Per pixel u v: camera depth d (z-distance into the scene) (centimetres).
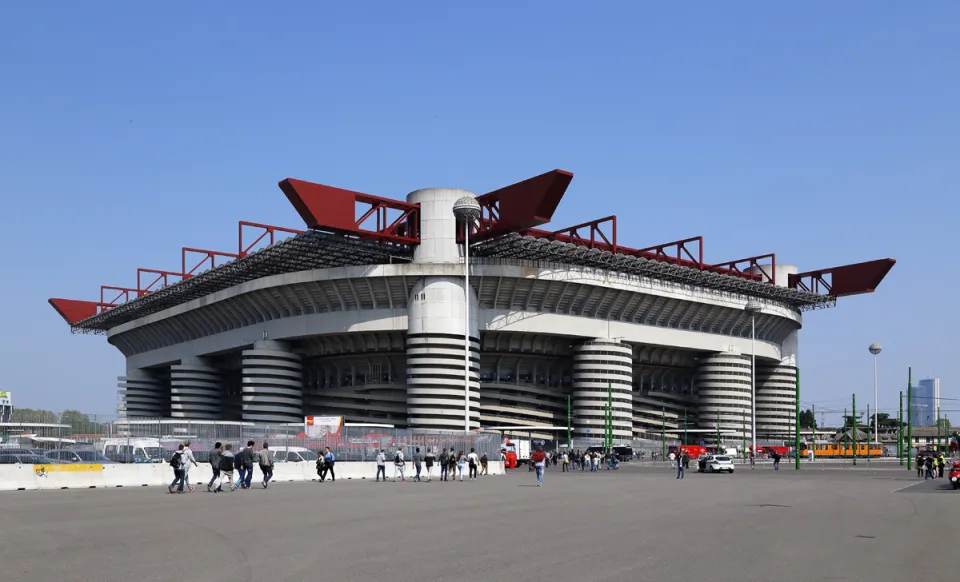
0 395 8950
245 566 1678
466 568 1659
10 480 4341
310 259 10312
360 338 11056
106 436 5091
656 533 2303
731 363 13000
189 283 11719
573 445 11219
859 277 13562
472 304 10444
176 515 2800
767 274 14125
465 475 6812
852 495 4319
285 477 5603
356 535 2212
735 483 5681
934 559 1867
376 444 6525
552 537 2191
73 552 1880
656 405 13238
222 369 13375
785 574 1622
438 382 10106
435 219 10250
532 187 8938
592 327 11362
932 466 6794
